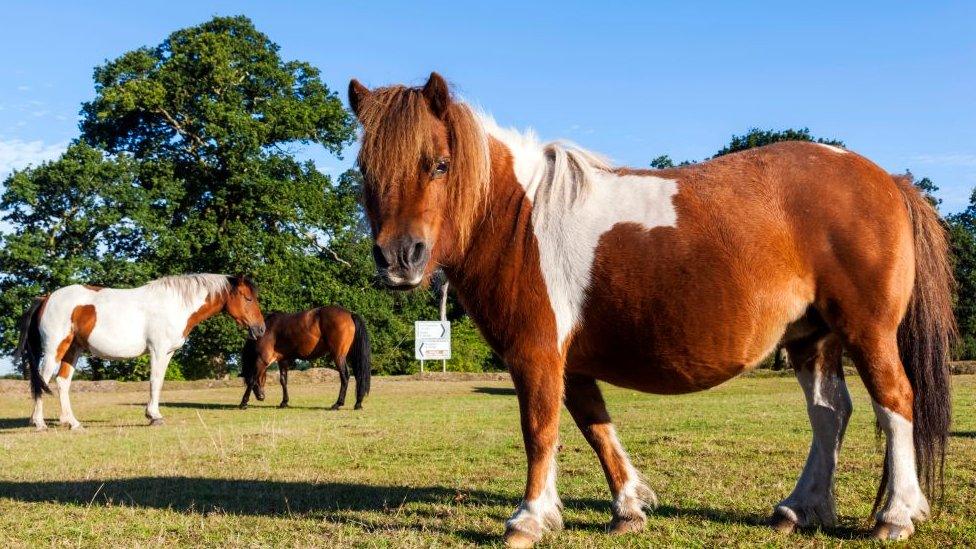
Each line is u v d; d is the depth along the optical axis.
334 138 36.19
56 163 31.20
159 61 34.22
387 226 3.79
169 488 5.96
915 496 3.87
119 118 33.16
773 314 3.88
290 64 36.09
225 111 32.50
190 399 20.72
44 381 12.53
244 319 14.16
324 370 28.39
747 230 3.84
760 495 5.22
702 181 4.01
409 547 3.99
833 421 4.33
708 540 4.06
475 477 6.24
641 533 4.23
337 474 6.55
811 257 3.87
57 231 31.77
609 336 3.97
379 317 35.47
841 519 4.42
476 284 4.09
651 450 7.30
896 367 3.87
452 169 3.91
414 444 8.46
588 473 6.31
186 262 31.98
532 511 4.01
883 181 4.03
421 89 3.97
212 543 4.23
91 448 8.83
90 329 12.70
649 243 3.89
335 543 4.14
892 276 3.83
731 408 12.16
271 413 15.26
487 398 19.22
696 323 3.85
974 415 9.91
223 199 33.03
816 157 4.05
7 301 29.69
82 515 5.00
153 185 33.16
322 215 34.66
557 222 4.01
